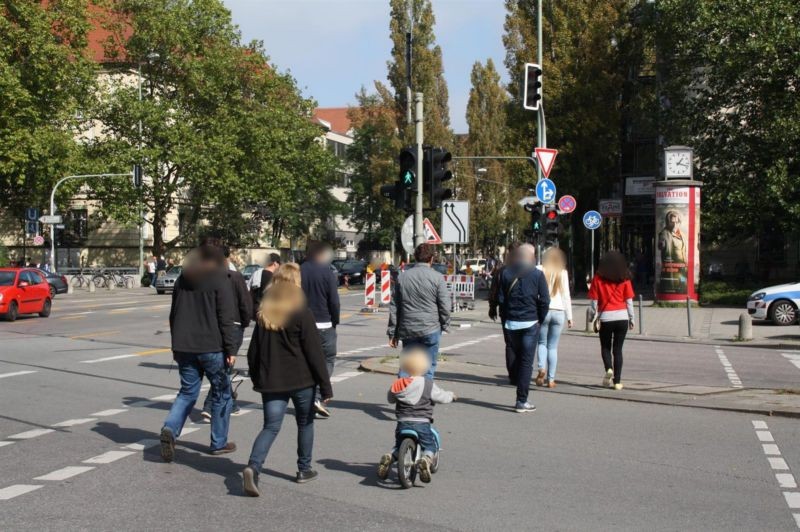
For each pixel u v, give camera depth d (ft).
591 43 136.15
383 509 20.52
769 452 26.81
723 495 21.86
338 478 23.58
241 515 19.95
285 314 22.02
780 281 133.28
